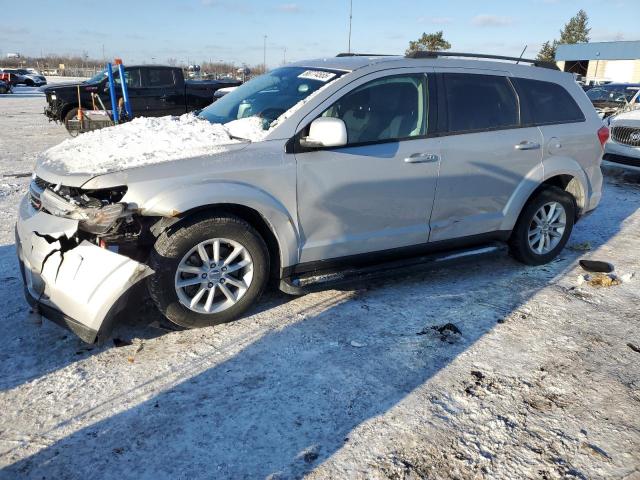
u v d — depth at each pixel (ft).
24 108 79.87
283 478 8.03
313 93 12.80
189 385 10.18
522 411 9.67
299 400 9.82
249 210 12.13
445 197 14.26
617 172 32.71
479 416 9.49
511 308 13.78
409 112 13.62
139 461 8.30
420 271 14.51
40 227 10.99
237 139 12.36
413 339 12.07
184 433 8.92
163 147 11.74
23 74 168.76
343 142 11.84
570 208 16.78
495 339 12.18
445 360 11.25
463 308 13.70
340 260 13.37
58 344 11.45
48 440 8.70
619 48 140.15
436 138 13.88
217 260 11.84
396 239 13.92
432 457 8.49
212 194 11.18
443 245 14.84
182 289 11.72
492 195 15.06
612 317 13.42
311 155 12.34
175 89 49.44
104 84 47.39
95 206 10.61
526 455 8.59
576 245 18.80
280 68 15.57
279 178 11.94
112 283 10.21
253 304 12.92
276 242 12.60
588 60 149.79
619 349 11.90
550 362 11.29
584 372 10.96
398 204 13.61
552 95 16.16
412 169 13.50
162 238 11.32
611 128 30.42
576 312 13.64
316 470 8.18
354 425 9.18
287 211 12.20
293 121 12.36
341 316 13.07
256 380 10.39
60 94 46.60
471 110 14.53
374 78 13.25
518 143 15.12
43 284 11.05
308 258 12.84
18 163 32.76
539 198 16.07
